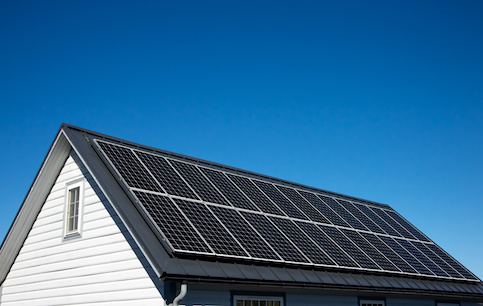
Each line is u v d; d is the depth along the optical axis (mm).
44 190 17094
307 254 15188
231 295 13117
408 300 18984
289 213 17656
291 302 14570
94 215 14961
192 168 17219
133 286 12953
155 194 13906
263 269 13375
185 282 11570
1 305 17828
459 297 20438
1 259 17766
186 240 12383
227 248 13039
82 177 15953
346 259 16391
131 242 13422
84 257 14852
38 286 16438
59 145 16250
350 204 23266
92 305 14055
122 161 15023
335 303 16016
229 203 15758
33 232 17453
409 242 21969
